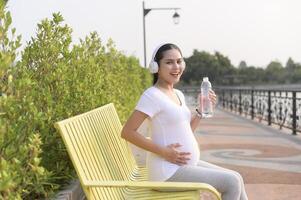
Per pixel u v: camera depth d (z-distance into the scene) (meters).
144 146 3.66
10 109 3.06
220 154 9.02
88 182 3.20
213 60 67.12
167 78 3.89
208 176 3.59
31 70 4.55
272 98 14.23
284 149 9.52
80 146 3.41
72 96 4.90
